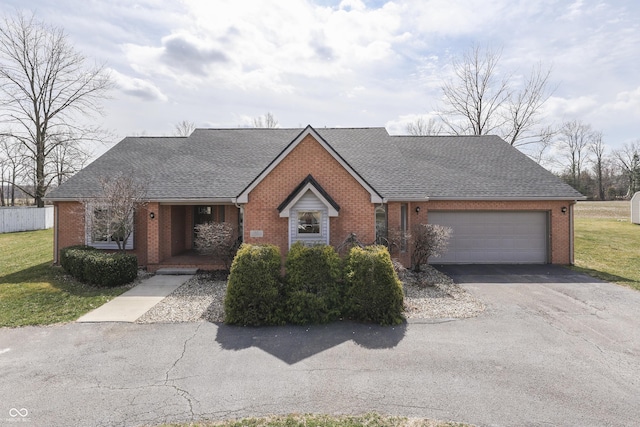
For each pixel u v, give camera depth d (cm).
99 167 1571
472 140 1936
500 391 515
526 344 678
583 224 2867
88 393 512
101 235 1367
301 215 1136
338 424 439
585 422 445
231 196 1352
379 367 590
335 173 1149
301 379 552
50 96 2962
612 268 1380
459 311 872
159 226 1361
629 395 504
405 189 1377
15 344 683
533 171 1603
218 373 571
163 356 633
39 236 2355
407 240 1386
